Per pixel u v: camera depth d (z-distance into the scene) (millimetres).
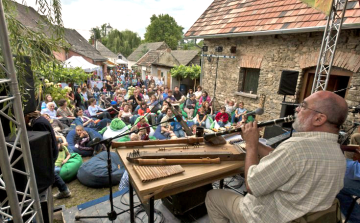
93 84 12438
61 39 2145
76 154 4035
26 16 10164
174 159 1464
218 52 7594
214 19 7500
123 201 2959
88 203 2934
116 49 41344
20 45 1814
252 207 1271
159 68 18766
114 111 7582
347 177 1988
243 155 1564
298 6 5402
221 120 6355
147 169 1375
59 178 3162
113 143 1683
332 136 1083
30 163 1613
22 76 1812
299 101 5715
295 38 5457
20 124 1503
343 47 4695
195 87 13953
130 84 15648
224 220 1620
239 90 7086
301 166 1023
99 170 3502
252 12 6445
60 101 5867
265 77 6246
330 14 3605
